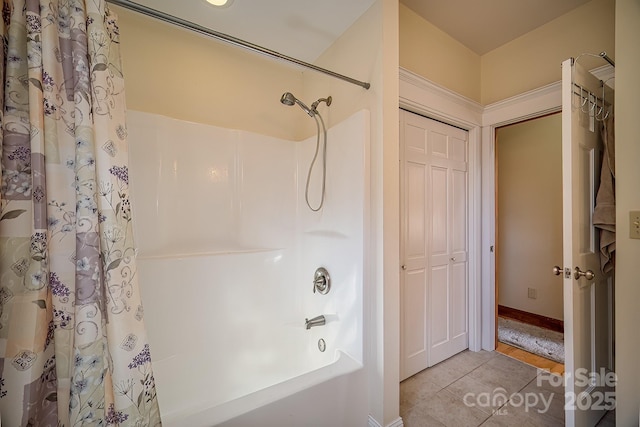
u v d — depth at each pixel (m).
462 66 2.26
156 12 0.98
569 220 1.30
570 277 1.29
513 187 3.11
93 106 0.75
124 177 0.82
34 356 0.67
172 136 1.67
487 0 1.82
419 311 2.00
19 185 0.68
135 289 0.82
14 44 0.69
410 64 1.92
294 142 2.08
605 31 1.76
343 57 1.68
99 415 0.72
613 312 1.61
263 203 1.96
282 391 1.13
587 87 1.42
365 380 1.38
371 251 1.42
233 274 1.80
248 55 1.97
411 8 1.90
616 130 1.26
